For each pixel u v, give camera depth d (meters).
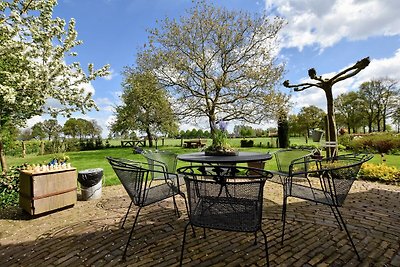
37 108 4.67
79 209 3.14
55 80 4.80
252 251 1.91
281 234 2.20
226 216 1.52
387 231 2.22
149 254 1.91
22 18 4.23
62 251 2.01
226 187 1.51
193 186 1.57
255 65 9.69
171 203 3.25
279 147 14.47
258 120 9.93
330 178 1.94
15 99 4.03
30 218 2.85
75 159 10.88
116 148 19.06
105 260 1.84
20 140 12.38
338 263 1.72
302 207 2.96
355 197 3.35
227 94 10.19
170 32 9.86
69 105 5.17
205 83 10.09
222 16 9.79
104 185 4.63
